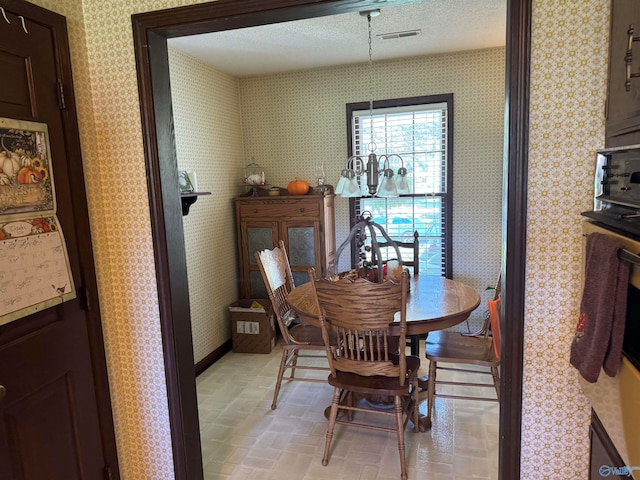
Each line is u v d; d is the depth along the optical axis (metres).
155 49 1.61
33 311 1.38
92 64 1.64
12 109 1.31
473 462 2.16
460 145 3.60
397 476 2.08
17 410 1.34
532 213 1.34
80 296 1.58
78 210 1.57
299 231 3.71
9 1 1.30
